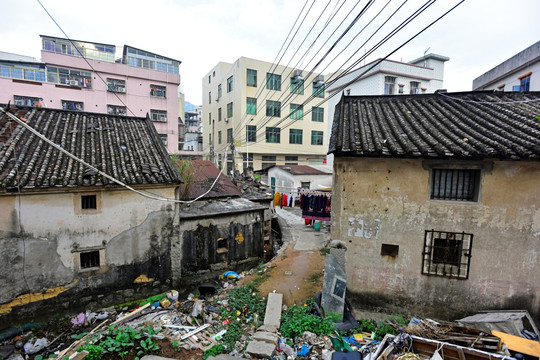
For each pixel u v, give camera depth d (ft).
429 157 20.36
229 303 28.50
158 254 32.48
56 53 72.79
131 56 84.69
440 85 77.41
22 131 31.42
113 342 21.42
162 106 88.22
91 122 38.50
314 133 112.27
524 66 48.11
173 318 27.50
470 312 22.39
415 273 23.00
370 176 22.99
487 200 21.13
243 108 97.19
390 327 22.49
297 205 77.25
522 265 21.13
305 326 23.04
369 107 31.27
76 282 28.43
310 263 37.78
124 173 30.50
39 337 25.89
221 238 38.55
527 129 22.02
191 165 49.60
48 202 26.55
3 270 25.17
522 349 17.48
